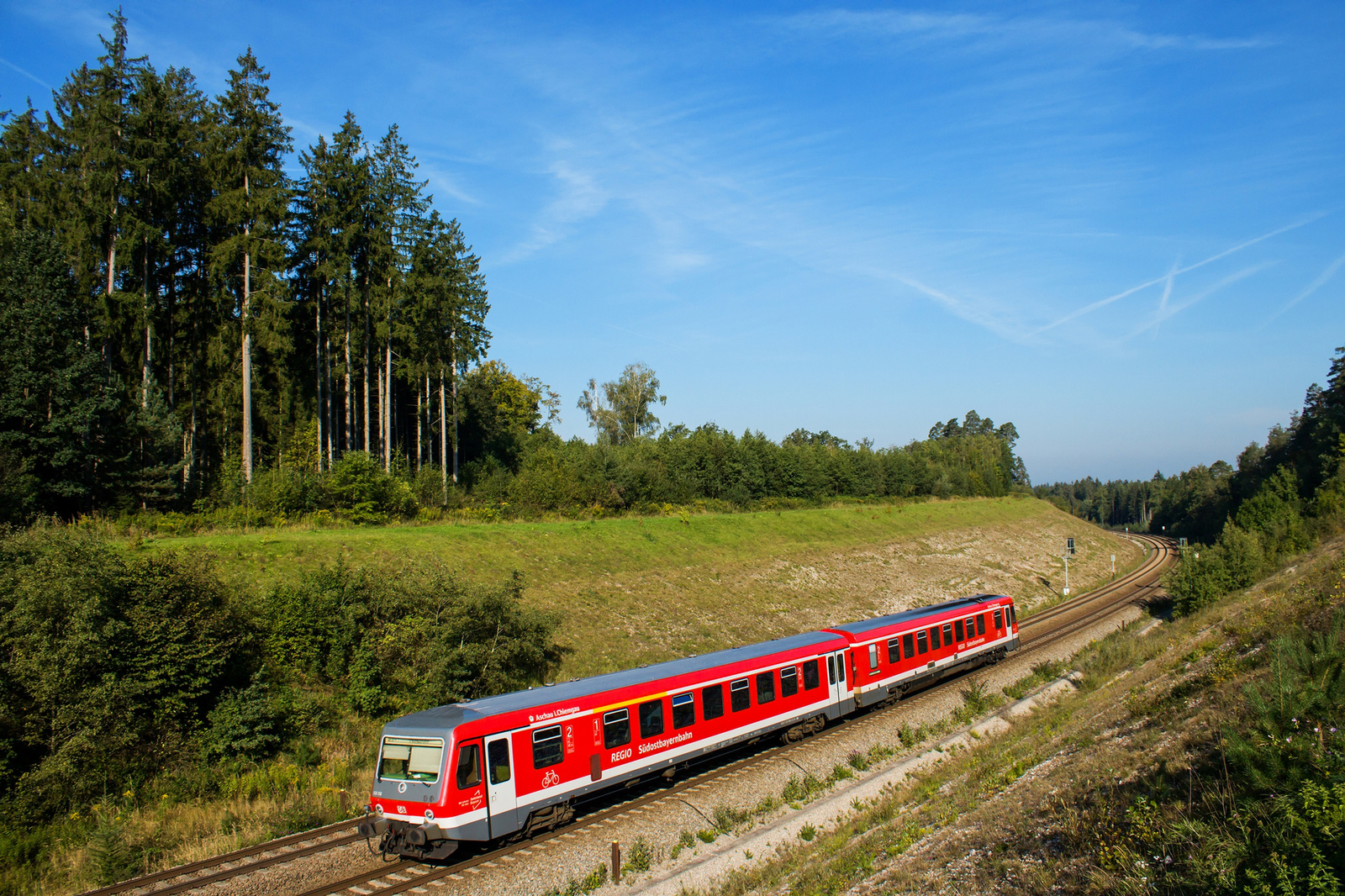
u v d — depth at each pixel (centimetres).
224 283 4034
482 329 6244
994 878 998
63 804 1521
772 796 1723
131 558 2016
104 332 3512
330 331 4556
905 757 1981
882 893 1065
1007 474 11969
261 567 2455
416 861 1377
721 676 1902
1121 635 3266
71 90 3884
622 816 1564
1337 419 7950
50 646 1560
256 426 4469
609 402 8150
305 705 1903
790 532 5044
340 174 4328
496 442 6794
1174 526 13025
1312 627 1702
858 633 2395
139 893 1225
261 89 3969
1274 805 827
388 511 3581
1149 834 919
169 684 1712
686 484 5991
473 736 1402
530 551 3359
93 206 3469
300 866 1325
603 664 2667
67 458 2852
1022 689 2647
